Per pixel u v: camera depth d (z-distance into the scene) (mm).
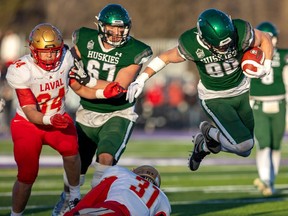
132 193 18125
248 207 30391
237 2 109375
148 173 19406
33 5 103875
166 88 83000
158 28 107000
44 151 60438
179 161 51469
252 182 39938
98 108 25281
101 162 23984
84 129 25562
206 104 26062
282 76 35219
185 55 24328
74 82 24219
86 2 107562
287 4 114562
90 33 25375
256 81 35062
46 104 23438
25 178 23484
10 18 95812
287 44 111500
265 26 34844
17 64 22953
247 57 24109
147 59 25094
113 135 24672
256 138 34969
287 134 78188
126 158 53094
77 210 17781
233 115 25688
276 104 34906
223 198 33375
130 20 24547
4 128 74438
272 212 28953
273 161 35312
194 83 86375
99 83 24438
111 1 107688
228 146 26016
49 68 22875
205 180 40844
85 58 25219
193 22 107688
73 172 24078
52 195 34500
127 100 24922
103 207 17625
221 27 23250
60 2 105062
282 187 37656
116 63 24984
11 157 53188
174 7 107312
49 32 22500
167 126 81125
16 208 23953
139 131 80562
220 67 24609
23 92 22938
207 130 26734
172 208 30219
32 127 23312
